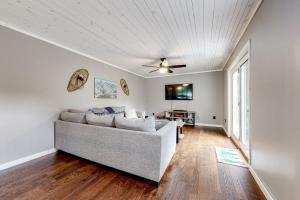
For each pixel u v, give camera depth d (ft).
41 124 8.64
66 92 10.22
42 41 8.71
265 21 5.24
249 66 6.95
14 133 7.45
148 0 5.49
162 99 21.49
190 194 5.27
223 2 5.62
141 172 6.06
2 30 7.01
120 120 6.90
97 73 13.15
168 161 7.04
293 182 3.68
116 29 7.77
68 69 10.37
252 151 6.66
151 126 6.36
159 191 5.44
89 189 5.53
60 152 9.27
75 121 8.55
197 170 7.01
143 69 17.60
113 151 6.73
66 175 6.51
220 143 11.21
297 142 3.54
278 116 4.41
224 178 6.31
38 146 8.48
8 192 5.33
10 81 7.30
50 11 6.21
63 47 9.97
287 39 3.93
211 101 18.39
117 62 14.42
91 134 7.40
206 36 8.64
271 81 4.83
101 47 10.37
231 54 11.87
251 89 6.72
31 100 8.17
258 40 5.89
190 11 6.18
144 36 8.61
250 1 5.58
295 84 3.62
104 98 14.06
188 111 19.04
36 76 8.40
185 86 19.67
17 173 6.65
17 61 7.56
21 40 7.72
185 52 11.52
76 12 6.27
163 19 6.81
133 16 6.57
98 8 5.99
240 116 10.08
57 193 5.29
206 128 16.76
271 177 4.83
